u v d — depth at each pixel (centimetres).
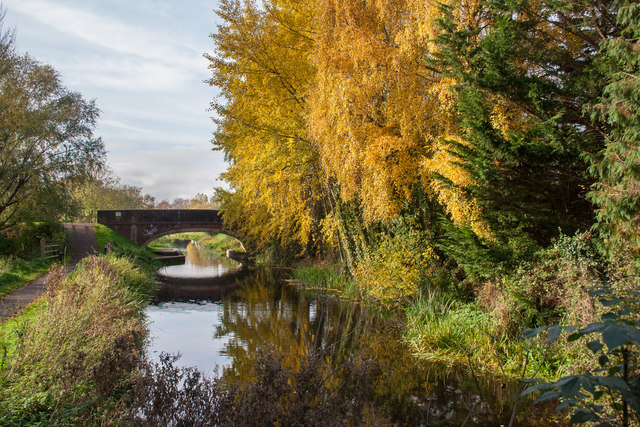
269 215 2314
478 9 809
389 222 1192
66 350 514
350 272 1498
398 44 929
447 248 841
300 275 1942
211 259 3903
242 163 1638
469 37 754
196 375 391
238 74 1355
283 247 2500
